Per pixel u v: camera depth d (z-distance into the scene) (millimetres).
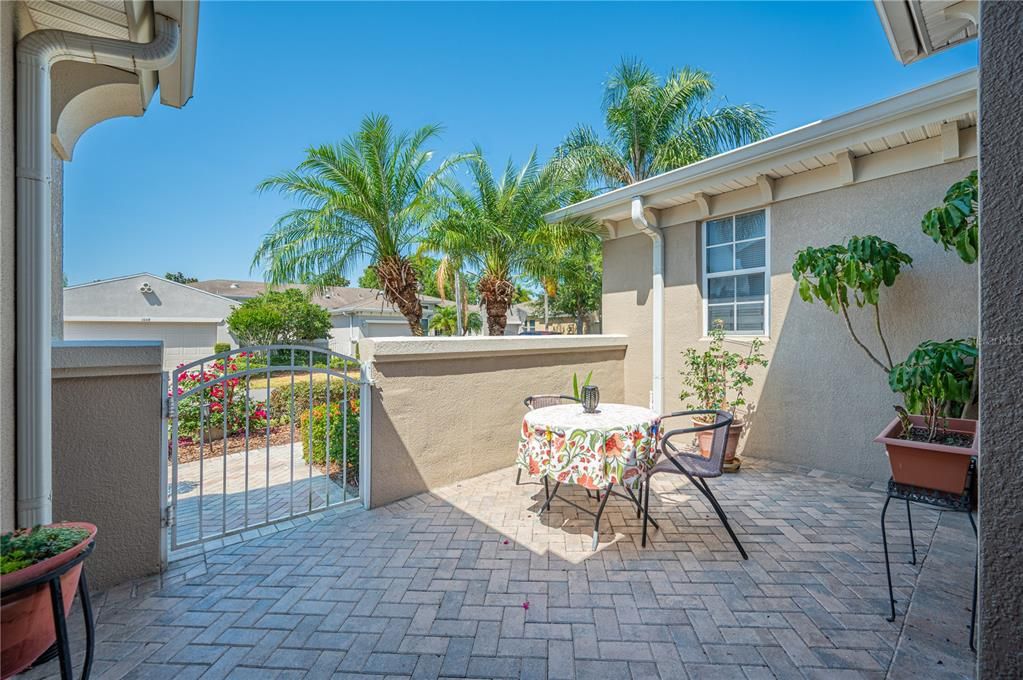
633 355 6496
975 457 2141
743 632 2279
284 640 2266
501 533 3471
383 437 4070
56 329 3465
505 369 5066
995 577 1001
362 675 2035
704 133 11164
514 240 7691
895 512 3721
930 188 4031
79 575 1552
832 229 4625
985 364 1014
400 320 22172
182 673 2043
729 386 5422
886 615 2387
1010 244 982
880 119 3791
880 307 4352
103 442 2705
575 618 2418
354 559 3074
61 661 1414
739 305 5473
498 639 2262
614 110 11789
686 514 3771
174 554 3125
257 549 3217
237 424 7473
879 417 4383
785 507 3867
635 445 3299
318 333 17953
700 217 5664
